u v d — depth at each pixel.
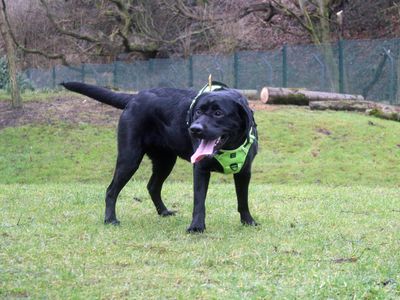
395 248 6.35
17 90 21.86
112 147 18.58
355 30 33.94
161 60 31.73
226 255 5.97
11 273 5.29
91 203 9.25
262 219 7.98
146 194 10.24
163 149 7.72
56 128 19.95
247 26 37.75
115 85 33.88
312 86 26.59
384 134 18.88
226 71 28.88
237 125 6.64
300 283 5.06
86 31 37.03
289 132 19.05
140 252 6.07
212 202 9.40
